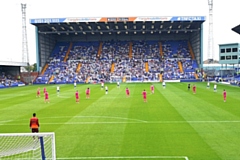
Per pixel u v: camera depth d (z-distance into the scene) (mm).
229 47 64000
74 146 13305
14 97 36969
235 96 33375
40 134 10508
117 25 71562
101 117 20609
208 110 22828
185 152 12125
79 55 79188
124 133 15648
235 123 17688
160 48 80625
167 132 15641
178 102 28094
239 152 12008
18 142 13508
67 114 22297
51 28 73875
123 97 33844
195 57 76000
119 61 76625
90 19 64562
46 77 70875
